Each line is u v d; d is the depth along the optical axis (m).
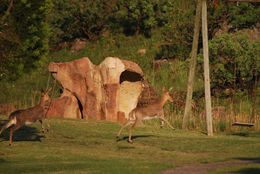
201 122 64.00
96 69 70.50
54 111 70.44
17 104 75.81
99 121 66.50
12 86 85.31
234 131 62.34
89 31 100.88
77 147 49.50
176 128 63.72
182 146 50.25
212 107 70.38
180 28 90.94
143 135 56.28
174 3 98.19
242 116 66.12
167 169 38.75
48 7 59.31
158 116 54.47
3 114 72.50
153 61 89.06
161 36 95.69
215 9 88.06
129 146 50.22
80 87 70.69
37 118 50.91
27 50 57.75
